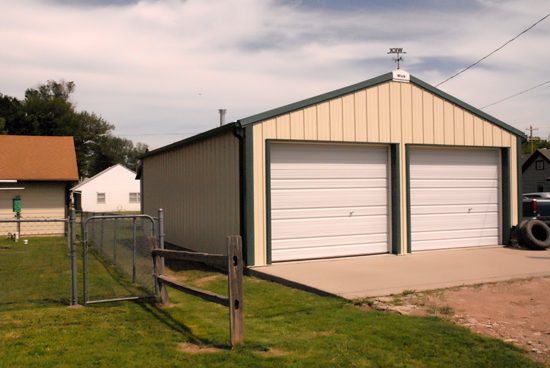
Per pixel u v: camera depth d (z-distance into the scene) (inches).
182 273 377.7
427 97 434.9
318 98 382.0
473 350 176.2
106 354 179.0
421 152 439.8
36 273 368.5
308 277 314.0
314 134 381.7
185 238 521.0
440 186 449.1
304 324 215.3
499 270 335.6
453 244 454.0
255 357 174.1
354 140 398.3
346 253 403.5
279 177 377.1
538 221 464.4
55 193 764.0
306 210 387.5
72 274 258.4
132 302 264.8
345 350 179.8
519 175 481.7
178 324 220.4
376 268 347.9
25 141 855.1
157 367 166.7
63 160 808.9
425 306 237.3
